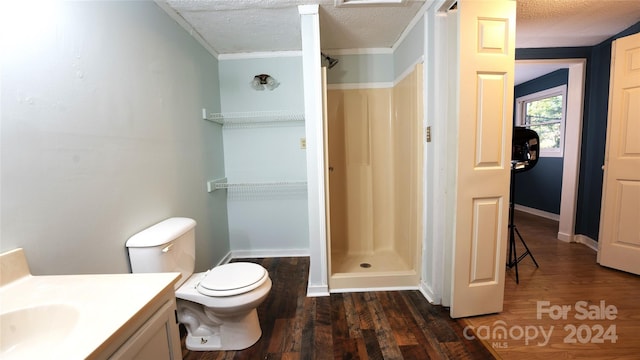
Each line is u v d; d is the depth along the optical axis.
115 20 1.27
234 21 1.94
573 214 2.93
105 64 1.21
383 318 1.72
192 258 1.59
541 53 2.78
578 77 2.81
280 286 2.16
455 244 1.62
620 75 2.18
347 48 2.53
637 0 1.88
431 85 1.79
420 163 1.98
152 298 0.75
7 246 0.83
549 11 2.03
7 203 0.83
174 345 0.88
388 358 1.38
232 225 2.74
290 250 2.77
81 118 1.08
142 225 1.44
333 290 2.07
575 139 2.87
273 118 2.63
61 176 1.00
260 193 2.72
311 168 1.93
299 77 2.58
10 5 0.84
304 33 1.80
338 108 2.62
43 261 0.94
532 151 2.15
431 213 1.88
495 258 1.69
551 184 3.91
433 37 1.73
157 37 1.61
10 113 0.84
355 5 1.78
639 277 2.16
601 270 2.30
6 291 0.78
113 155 1.25
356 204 2.72
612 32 2.43
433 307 1.83
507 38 1.53
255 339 1.52
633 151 2.15
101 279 0.86
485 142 1.58
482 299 1.69
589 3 1.92
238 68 2.57
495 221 1.66
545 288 2.02
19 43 0.86
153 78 1.56
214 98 2.45
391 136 2.65
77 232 1.06
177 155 1.81
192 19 1.88
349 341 1.51
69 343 0.57
